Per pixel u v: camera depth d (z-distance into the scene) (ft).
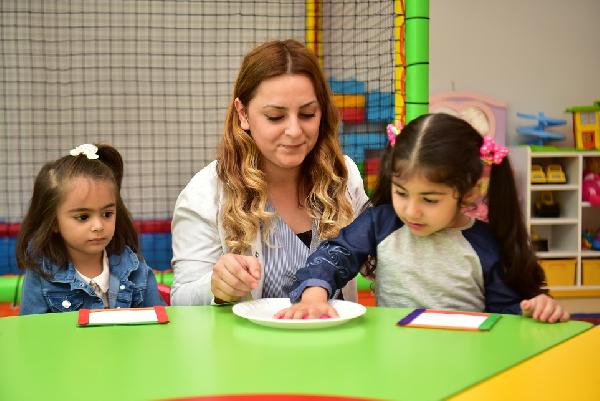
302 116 4.01
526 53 12.71
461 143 3.50
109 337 2.82
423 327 2.97
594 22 12.80
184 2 11.88
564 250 12.13
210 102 12.10
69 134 11.76
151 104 11.94
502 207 3.78
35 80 11.60
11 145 11.58
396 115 6.55
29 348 2.66
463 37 12.57
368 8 9.88
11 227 10.36
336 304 3.41
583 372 2.36
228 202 4.23
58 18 11.59
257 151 4.27
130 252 5.47
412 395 2.08
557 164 12.21
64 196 4.91
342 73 10.67
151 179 11.99
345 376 2.27
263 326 2.98
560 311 3.10
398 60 6.52
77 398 2.09
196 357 2.51
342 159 4.52
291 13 12.12
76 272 5.06
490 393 2.14
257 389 2.15
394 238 3.95
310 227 4.53
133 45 11.82
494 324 3.04
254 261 3.48
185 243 4.34
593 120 12.04
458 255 3.81
